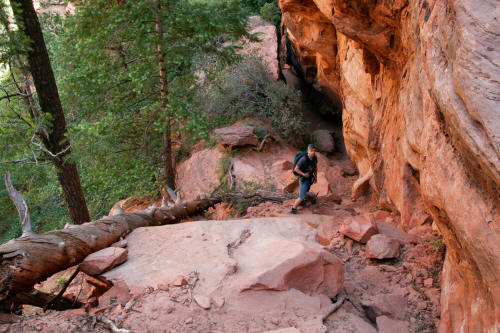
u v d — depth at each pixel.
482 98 2.00
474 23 2.12
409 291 4.27
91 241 4.55
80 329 3.29
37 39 7.72
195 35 9.71
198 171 14.02
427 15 3.96
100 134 9.85
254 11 27.78
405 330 3.64
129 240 5.05
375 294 4.30
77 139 8.79
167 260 4.38
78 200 8.96
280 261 3.92
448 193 2.66
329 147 17.56
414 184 6.20
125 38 10.31
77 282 6.72
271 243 4.57
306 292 3.88
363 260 4.91
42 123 7.51
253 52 18.56
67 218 12.72
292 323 3.36
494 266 2.20
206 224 5.45
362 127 10.76
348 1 6.16
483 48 2.05
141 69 10.38
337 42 12.79
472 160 2.29
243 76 17.39
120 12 9.28
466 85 2.12
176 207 7.74
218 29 9.98
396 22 5.85
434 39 2.93
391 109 7.52
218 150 14.52
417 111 5.04
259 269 3.92
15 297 3.98
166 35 9.41
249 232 5.25
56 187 12.54
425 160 3.19
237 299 3.61
